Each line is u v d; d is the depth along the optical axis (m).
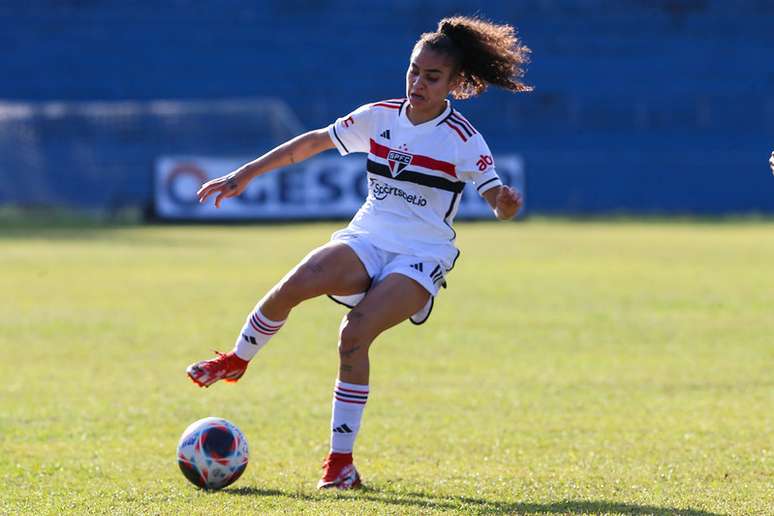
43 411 28.64
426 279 20.50
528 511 18.52
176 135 137.50
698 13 161.12
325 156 119.44
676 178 145.25
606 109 152.25
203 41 152.75
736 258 78.69
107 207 131.62
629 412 28.53
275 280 63.12
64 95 149.12
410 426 26.83
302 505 18.75
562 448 24.30
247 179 21.81
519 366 36.06
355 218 21.41
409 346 40.41
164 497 19.53
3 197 131.75
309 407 29.42
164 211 114.31
